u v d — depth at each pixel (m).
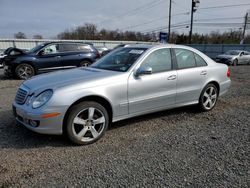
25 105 3.54
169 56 4.58
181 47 4.83
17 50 10.84
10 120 4.60
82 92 3.50
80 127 3.61
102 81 3.72
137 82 4.03
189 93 4.87
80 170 2.91
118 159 3.19
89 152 3.39
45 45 10.75
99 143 3.70
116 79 3.84
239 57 22.22
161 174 2.85
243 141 3.83
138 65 4.12
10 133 3.96
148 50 4.35
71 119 3.47
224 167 3.03
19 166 2.97
